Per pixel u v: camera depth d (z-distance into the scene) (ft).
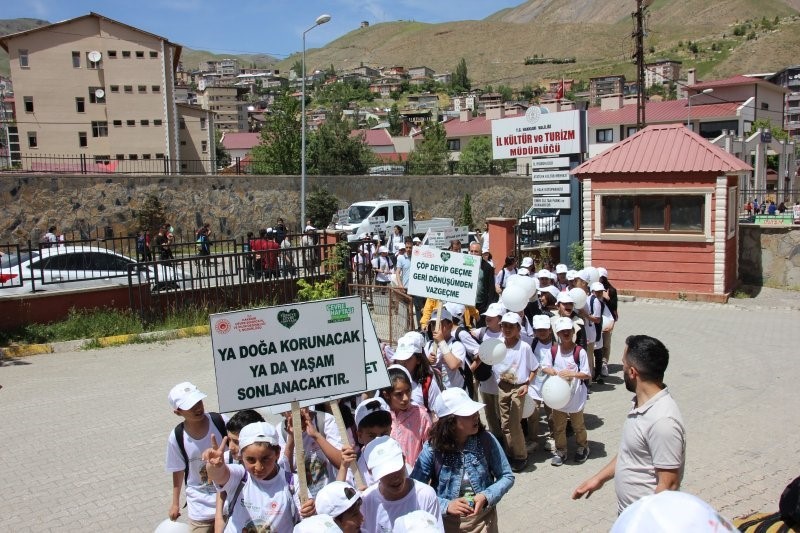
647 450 13.56
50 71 150.00
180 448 16.30
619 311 55.62
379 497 13.01
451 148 254.27
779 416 29.84
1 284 46.50
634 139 62.34
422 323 35.40
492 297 40.22
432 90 654.12
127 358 41.47
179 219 95.04
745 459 25.04
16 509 21.81
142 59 155.12
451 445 14.57
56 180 86.17
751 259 67.05
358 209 91.66
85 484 23.66
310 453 16.17
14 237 83.71
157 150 157.48
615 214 61.98
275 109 140.87
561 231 68.39
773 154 172.86
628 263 61.57
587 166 62.34
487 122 250.57
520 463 24.54
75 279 48.34
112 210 90.07
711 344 43.93
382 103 586.45
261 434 13.56
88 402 32.99
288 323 15.42
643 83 98.89
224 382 15.23
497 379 24.45
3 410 31.89
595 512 21.07
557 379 23.43
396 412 17.94
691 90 205.87
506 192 130.82
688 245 58.95
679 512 7.46
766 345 43.39
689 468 24.30
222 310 50.65
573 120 65.82
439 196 121.70
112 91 153.99
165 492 22.98
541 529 20.08
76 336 44.80
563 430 24.64
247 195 100.37
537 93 604.49
